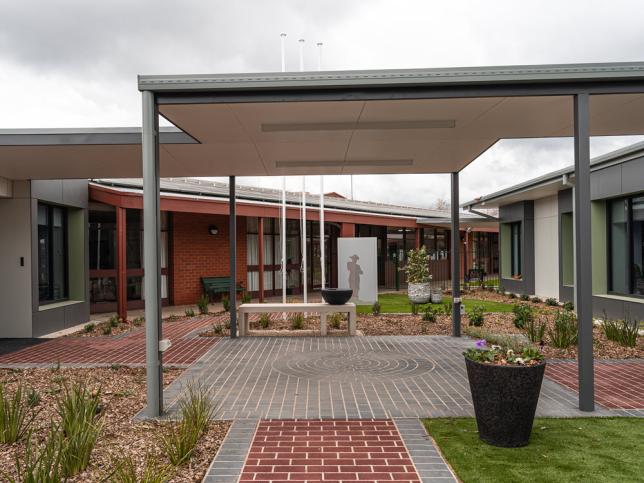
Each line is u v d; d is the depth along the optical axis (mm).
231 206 9016
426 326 10180
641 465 3396
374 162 7938
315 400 5094
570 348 7500
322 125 5785
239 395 5281
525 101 4941
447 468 3424
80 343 8633
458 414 4609
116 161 7754
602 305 11305
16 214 9422
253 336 9094
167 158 7562
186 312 12148
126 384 5766
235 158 7574
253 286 17172
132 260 14031
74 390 4383
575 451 3660
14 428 3922
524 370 3662
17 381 5918
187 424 3945
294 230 18688
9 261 9414
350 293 9414
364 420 4461
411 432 4145
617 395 5195
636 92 4645
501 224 19266
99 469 3412
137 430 4219
